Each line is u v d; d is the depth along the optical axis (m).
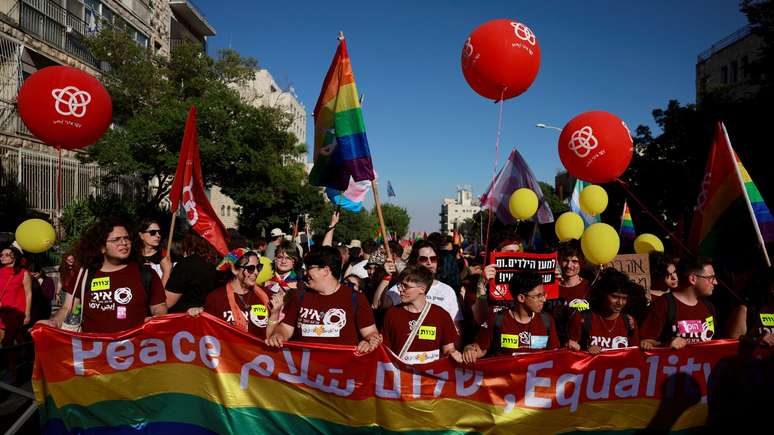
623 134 6.35
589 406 4.19
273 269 7.21
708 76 33.03
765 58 18.20
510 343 4.36
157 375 4.26
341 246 9.97
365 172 5.47
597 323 4.49
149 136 17.80
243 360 4.24
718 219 5.11
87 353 4.23
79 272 4.54
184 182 5.62
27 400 4.32
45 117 5.74
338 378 4.17
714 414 4.28
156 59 21.69
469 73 6.24
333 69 5.73
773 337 4.21
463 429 4.14
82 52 22.16
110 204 19.19
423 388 4.15
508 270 5.14
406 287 4.31
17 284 7.08
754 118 17.47
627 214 10.56
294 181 25.14
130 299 4.40
